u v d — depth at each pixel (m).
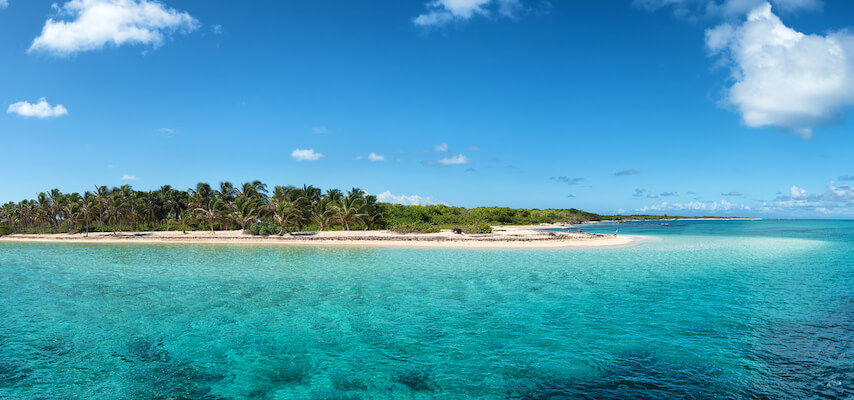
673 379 11.80
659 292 23.45
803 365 12.67
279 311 19.58
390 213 107.19
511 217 145.25
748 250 48.56
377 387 11.56
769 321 17.30
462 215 129.00
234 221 81.56
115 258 42.16
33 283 27.09
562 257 41.41
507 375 12.23
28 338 15.59
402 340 15.33
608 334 15.80
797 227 135.38
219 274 30.73
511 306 20.30
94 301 21.70
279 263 37.25
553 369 12.59
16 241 74.75
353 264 36.38
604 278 28.39
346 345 14.84
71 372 12.55
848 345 14.31
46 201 89.56
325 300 21.81
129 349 14.50
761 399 10.53
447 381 11.89
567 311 19.30
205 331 16.48
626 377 11.99
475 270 32.44
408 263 36.94
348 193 81.94
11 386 11.53
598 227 135.50
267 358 13.70
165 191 94.44
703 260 38.50
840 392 10.87
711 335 15.55
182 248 54.66
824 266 34.06
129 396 11.05
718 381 11.61
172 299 22.14
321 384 11.78
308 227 81.62
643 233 90.69
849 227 135.00
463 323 17.45
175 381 11.96
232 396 11.06
